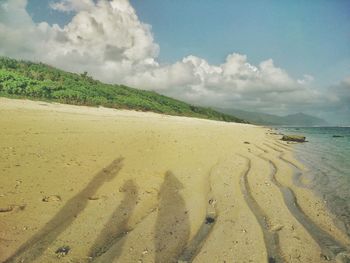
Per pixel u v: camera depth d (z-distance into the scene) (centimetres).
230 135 2073
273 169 917
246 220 485
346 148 1744
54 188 542
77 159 754
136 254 363
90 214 459
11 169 609
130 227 433
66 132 1174
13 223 404
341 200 633
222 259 365
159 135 1453
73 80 4584
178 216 484
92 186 577
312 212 556
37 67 4838
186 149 1104
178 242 400
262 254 381
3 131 1020
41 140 941
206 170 802
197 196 588
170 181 670
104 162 758
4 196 481
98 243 381
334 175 886
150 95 6625
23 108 1888
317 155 1356
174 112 5509
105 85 5562
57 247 362
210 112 8231
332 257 389
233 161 971
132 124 1938
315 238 444
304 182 787
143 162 812
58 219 430
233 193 625
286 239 432
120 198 536
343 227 490
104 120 1928
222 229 446
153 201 542
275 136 2761
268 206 567
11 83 2680
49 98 2930
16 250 346
